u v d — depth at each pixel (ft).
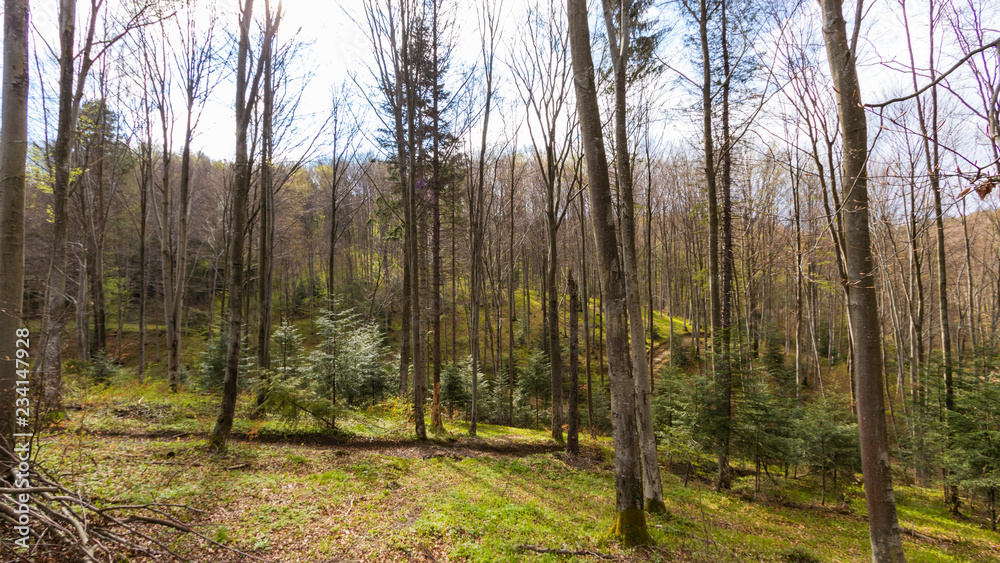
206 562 15.96
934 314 94.22
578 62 22.12
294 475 28.07
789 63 31.45
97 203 76.23
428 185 54.34
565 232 101.24
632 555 20.06
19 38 17.95
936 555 29.14
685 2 44.80
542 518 25.07
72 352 83.92
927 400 46.06
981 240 92.32
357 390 53.57
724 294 51.39
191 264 124.67
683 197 97.35
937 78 8.70
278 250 120.98
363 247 146.10
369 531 20.63
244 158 31.55
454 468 36.65
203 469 26.07
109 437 30.99
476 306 56.08
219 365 59.31
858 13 17.79
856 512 37.91
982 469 34.88
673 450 43.01
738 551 23.88
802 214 69.62
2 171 17.38
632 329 29.68
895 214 52.85
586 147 22.12
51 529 13.50
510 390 78.69
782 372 67.97
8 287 16.88
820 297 107.34
